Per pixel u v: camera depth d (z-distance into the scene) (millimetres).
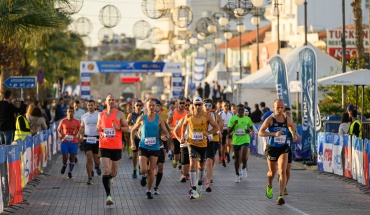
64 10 34438
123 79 154375
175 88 90938
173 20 52938
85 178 32344
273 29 99938
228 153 40625
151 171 25141
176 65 90812
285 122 23844
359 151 29266
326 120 39875
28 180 29031
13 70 46312
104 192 27266
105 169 23797
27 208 23078
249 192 27188
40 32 35344
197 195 25125
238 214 21734
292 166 37688
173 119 33719
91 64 90438
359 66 45062
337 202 24422
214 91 70125
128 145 43375
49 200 25000
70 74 109875
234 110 38688
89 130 30156
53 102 80812
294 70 49156
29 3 30672
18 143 25281
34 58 65625
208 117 25500
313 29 82375
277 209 22750
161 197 25766
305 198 25469
